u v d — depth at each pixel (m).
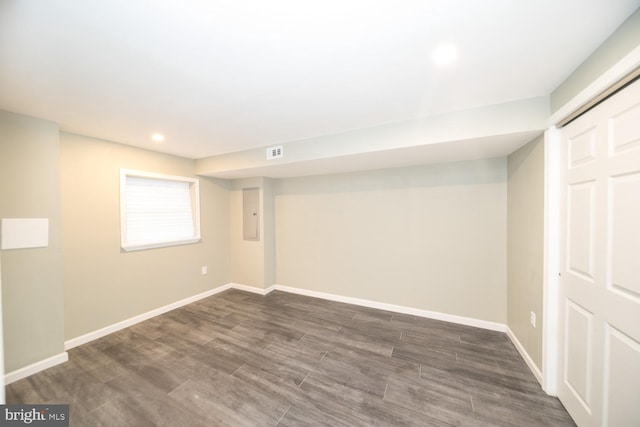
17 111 1.95
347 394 1.79
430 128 2.09
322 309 3.34
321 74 1.49
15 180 1.97
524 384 1.86
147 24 1.07
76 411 1.65
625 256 1.17
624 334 1.18
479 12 1.02
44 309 2.10
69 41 1.17
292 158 2.80
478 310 2.79
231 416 1.60
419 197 3.07
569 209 1.59
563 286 1.65
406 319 3.01
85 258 2.54
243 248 4.16
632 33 1.04
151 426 1.53
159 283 3.22
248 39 1.17
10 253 1.95
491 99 1.80
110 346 2.44
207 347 2.42
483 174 2.73
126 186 2.96
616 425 1.21
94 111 1.97
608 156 1.26
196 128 2.39
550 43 1.21
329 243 3.70
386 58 1.33
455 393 1.78
